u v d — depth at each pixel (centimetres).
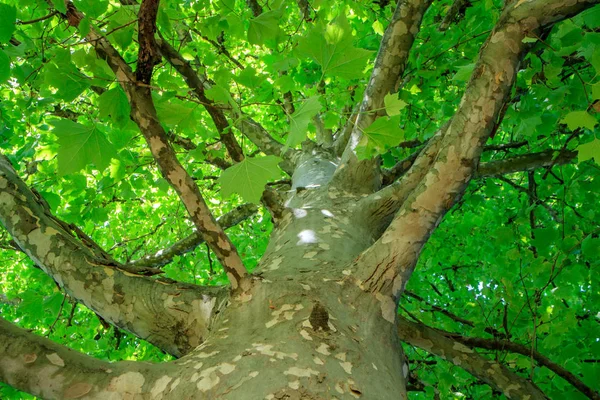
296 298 170
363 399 131
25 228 213
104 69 156
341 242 233
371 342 163
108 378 140
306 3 423
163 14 210
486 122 178
